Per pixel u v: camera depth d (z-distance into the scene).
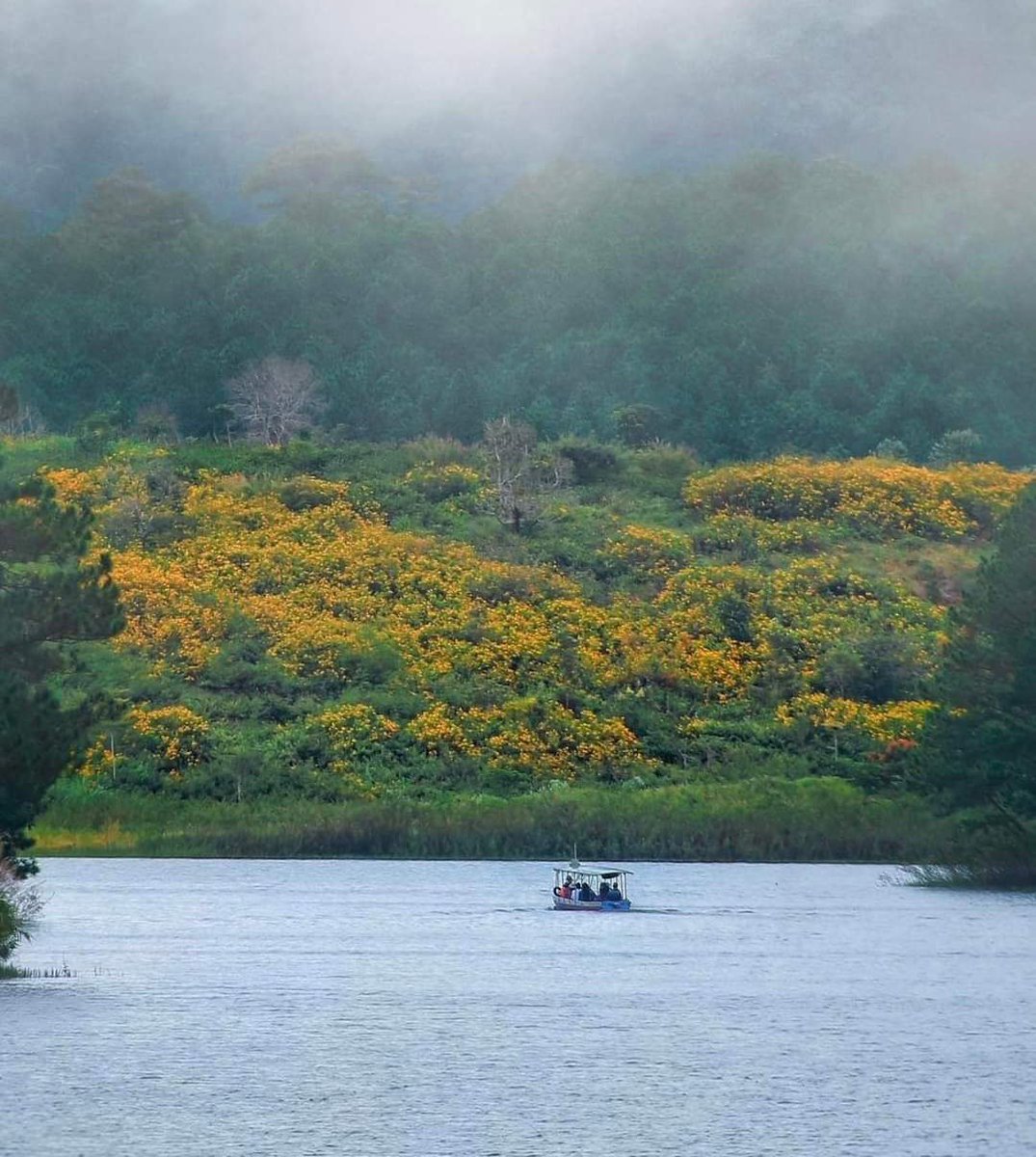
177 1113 110.94
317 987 162.50
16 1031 138.38
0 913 169.50
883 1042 135.62
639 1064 126.56
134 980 166.25
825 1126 108.38
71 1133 105.81
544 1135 106.19
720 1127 108.00
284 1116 110.44
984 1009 151.50
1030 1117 110.38
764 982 167.62
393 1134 106.06
